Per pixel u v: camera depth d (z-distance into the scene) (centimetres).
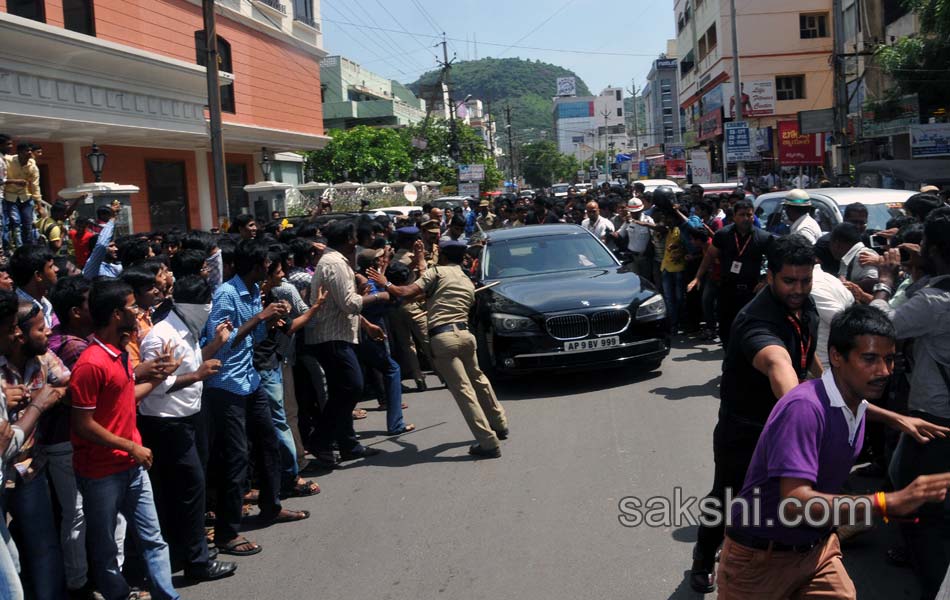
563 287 896
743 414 376
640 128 12850
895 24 2834
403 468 660
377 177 4019
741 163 3653
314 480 654
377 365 757
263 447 563
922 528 374
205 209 2267
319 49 2939
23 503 422
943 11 2152
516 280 954
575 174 12081
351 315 675
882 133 2630
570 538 496
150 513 438
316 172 3919
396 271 756
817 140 2917
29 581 438
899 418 352
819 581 294
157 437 466
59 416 444
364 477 648
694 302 1127
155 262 487
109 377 406
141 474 435
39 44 1352
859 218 738
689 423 704
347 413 684
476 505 562
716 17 4053
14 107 1336
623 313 852
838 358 274
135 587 486
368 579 466
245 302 558
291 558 507
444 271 686
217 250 683
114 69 1577
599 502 547
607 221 1388
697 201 1131
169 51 2069
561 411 779
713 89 4175
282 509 572
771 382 332
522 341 843
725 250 811
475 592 439
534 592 433
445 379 675
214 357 519
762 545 295
